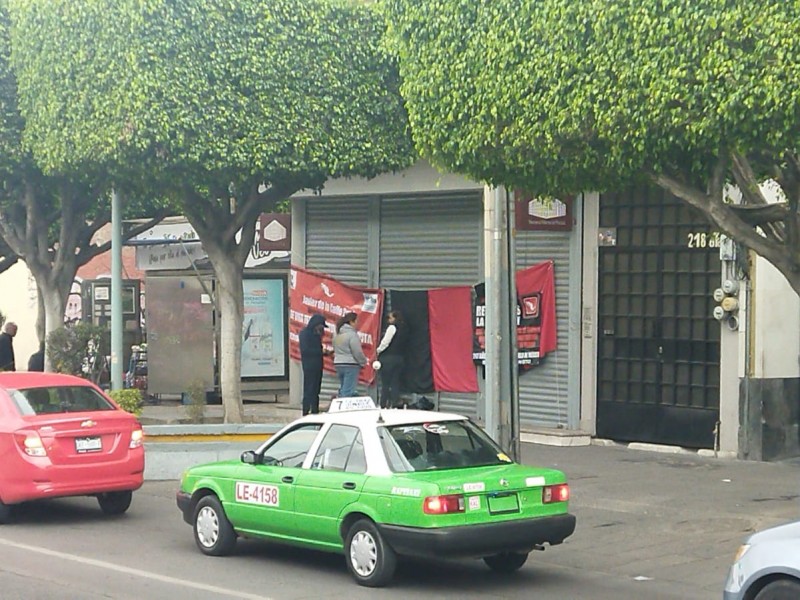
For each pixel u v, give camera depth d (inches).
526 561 485.7
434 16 550.0
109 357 975.6
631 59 470.6
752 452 709.3
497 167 542.6
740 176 507.2
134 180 774.5
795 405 723.4
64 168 778.2
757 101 434.3
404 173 885.8
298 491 456.8
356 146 751.7
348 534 440.8
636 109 466.9
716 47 443.2
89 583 442.3
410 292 901.2
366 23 759.7
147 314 1083.9
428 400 882.8
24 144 827.4
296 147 735.1
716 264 728.3
